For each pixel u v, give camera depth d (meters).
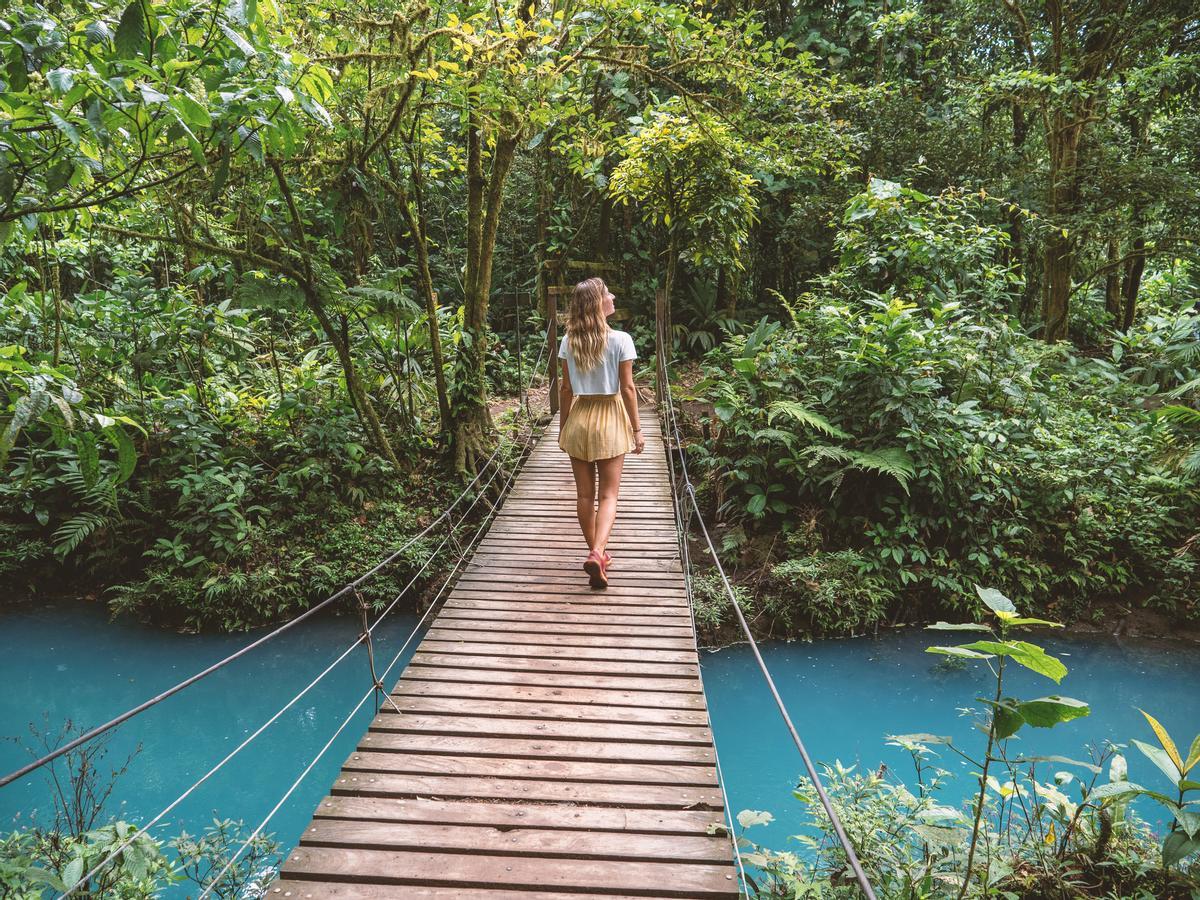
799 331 8.71
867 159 11.84
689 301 13.44
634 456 8.14
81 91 2.69
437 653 4.08
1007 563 7.23
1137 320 16.38
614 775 3.00
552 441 8.70
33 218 3.48
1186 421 8.09
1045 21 11.77
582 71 8.63
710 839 2.63
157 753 5.09
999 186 11.55
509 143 7.65
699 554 7.41
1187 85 11.17
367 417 7.94
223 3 3.13
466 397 8.14
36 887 3.09
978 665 6.32
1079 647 6.68
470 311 8.06
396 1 6.73
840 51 12.20
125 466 2.93
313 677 6.12
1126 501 7.55
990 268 9.48
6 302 7.11
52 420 2.86
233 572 6.98
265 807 4.47
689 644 4.18
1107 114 11.12
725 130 9.37
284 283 7.38
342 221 7.27
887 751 5.09
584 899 2.34
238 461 7.72
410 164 8.80
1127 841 3.53
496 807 2.80
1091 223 10.83
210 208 7.81
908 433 7.21
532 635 4.30
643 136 9.58
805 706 5.70
